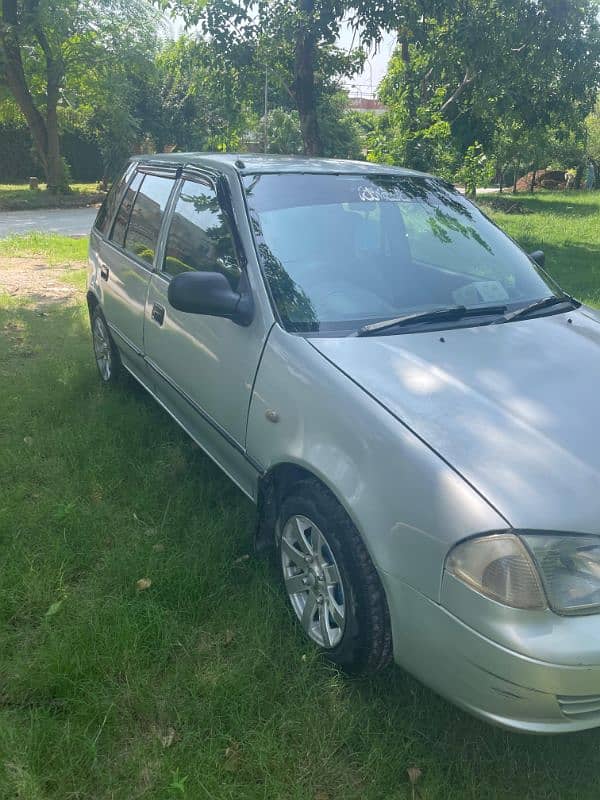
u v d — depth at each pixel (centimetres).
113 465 414
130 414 482
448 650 216
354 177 385
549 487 217
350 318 310
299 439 270
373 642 244
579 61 1394
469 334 303
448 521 214
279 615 291
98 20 2719
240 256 331
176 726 242
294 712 248
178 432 459
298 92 1236
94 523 353
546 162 3881
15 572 310
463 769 230
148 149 3569
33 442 440
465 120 1673
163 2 1193
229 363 323
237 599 304
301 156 430
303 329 299
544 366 281
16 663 262
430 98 1338
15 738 228
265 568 321
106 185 3438
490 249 381
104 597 301
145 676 259
